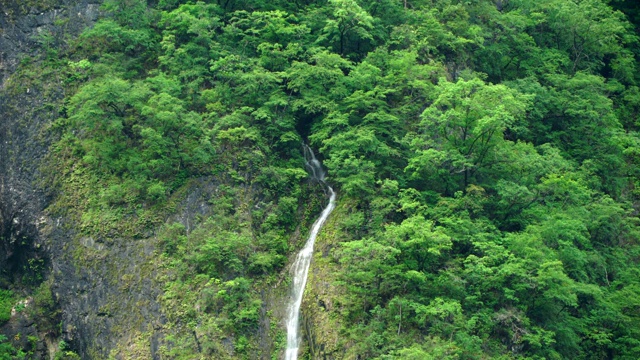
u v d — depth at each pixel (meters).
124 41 68.06
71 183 62.72
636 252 65.06
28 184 63.78
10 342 61.53
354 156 61.56
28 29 68.44
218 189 62.00
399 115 64.88
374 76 65.81
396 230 56.19
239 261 58.78
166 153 62.56
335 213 61.41
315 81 65.94
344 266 57.84
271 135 64.88
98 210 61.28
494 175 62.84
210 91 65.50
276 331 58.03
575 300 56.62
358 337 54.75
